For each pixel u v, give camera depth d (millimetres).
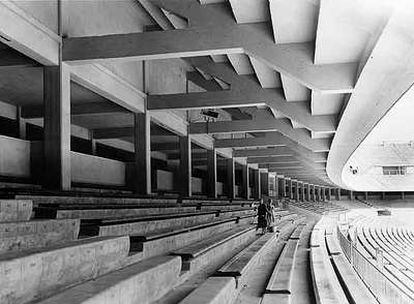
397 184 49781
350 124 12141
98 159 12414
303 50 8656
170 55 9047
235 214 20125
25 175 9062
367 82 8133
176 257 5875
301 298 8516
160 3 9859
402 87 8062
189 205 14430
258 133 23578
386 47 6332
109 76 11305
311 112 13023
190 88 17969
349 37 7156
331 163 21625
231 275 7031
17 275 3092
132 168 13898
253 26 8828
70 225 5594
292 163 31141
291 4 7141
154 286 4738
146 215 9836
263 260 12055
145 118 13500
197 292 5086
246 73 13203
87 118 17047
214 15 9266
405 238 47438
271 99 13055
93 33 10570
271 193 42562
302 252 16016
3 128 14430
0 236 4312
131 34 9125
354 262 13305
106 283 3635
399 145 39812
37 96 13328
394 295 8062
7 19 7539
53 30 9000
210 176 22078
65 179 9102
